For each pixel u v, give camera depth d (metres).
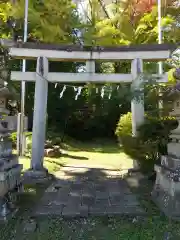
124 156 13.09
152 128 6.88
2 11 10.11
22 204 4.80
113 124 20.67
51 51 7.32
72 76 7.44
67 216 4.22
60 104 17.31
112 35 10.97
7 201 4.33
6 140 4.96
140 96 5.93
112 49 7.36
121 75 7.40
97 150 15.48
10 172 4.61
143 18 10.89
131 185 6.50
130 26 11.61
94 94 16.70
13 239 3.38
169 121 6.68
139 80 5.87
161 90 5.62
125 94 5.91
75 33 12.54
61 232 3.57
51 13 10.06
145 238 3.40
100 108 19.00
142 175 7.16
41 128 7.39
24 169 7.93
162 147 6.71
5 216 3.97
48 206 4.73
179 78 4.68
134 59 7.34
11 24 11.23
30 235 3.49
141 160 7.38
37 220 4.01
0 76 5.21
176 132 4.72
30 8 9.65
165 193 4.59
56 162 10.23
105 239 3.37
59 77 7.42
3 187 4.38
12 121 5.40
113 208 4.62
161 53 7.32
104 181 7.07
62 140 16.31
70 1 10.88
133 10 11.53
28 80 7.48
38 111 7.38
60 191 5.90
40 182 6.77
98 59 7.40
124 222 3.93
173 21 10.30
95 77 7.41
